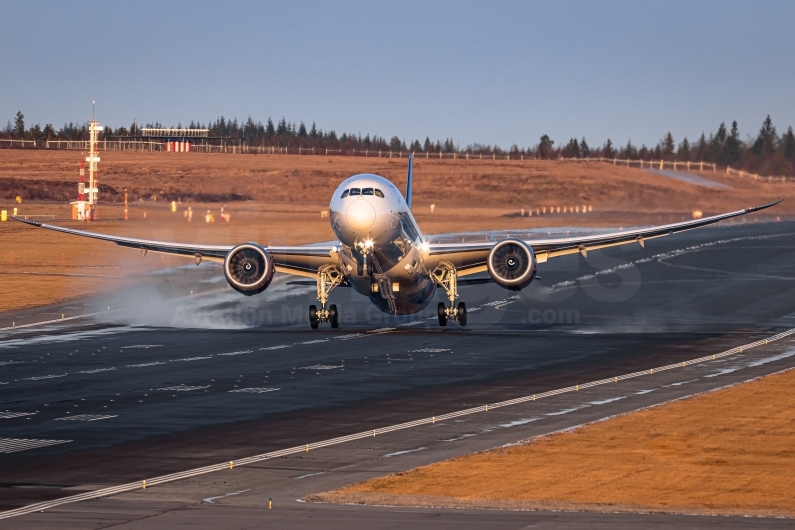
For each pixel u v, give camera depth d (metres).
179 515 78.94
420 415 119.56
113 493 85.94
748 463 95.31
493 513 79.12
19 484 89.12
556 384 140.88
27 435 109.88
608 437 106.38
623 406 124.56
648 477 90.38
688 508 80.50
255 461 97.38
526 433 109.56
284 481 89.88
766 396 129.25
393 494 85.06
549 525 75.62
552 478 90.00
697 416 116.94
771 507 80.81
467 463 95.62
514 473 91.75
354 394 134.00
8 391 137.88
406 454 100.12
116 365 160.25
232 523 76.56
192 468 94.81
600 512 79.38
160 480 90.31
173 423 115.81
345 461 97.38
